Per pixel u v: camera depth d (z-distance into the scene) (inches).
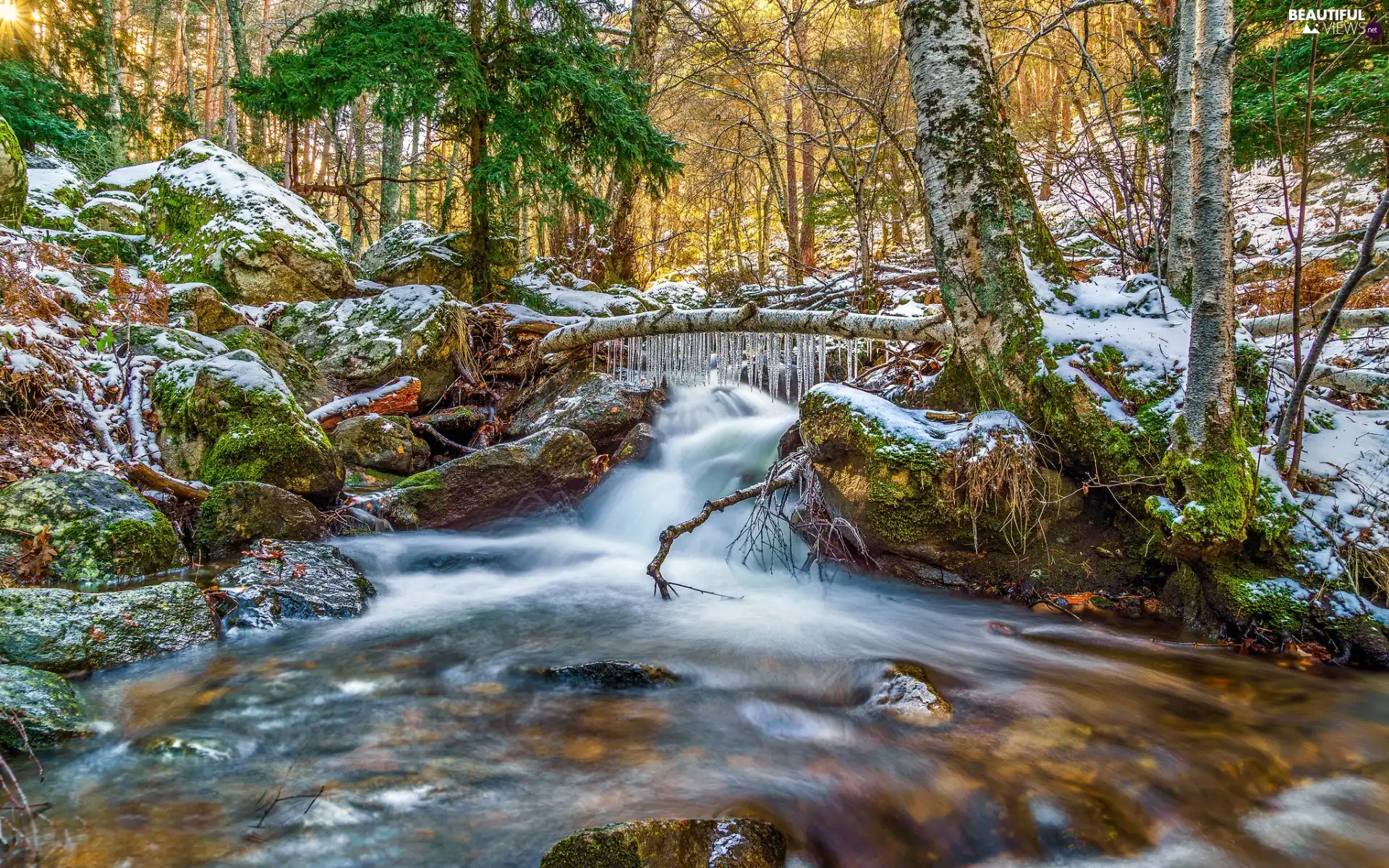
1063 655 150.3
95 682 124.7
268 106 353.1
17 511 158.9
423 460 280.8
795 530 210.4
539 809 96.1
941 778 107.2
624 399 301.6
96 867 81.0
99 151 587.8
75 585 153.0
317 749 109.8
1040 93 698.8
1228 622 152.6
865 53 426.9
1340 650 141.6
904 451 173.8
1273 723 122.4
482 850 87.3
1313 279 248.5
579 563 227.0
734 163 493.7
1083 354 173.5
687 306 520.4
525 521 256.7
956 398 196.7
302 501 199.2
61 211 391.9
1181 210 196.1
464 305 350.6
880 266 382.6
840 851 92.0
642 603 189.3
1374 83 241.4
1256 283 293.9
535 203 392.5
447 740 114.0
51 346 212.5
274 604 159.0
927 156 183.8
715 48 490.6
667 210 744.3
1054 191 582.2
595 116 390.9
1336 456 166.2
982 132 178.2
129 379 223.3
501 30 389.1
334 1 492.7
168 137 911.0
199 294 284.0
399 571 204.2
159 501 187.8
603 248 546.0
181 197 367.9
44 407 196.5
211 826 89.5
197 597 149.8
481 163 367.9
